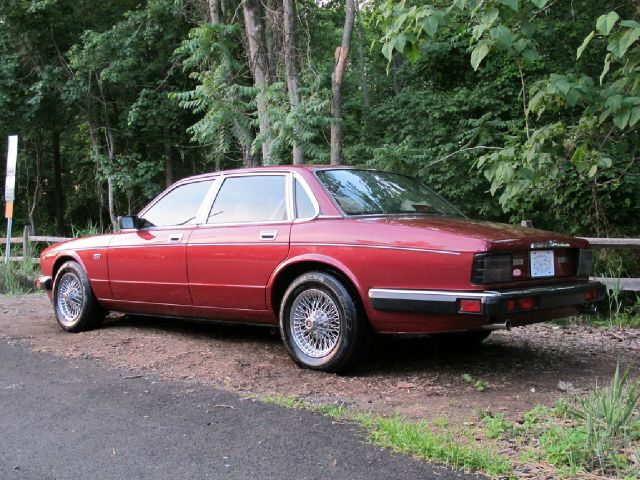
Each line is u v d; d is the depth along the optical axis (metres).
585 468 3.15
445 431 3.68
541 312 4.63
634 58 4.70
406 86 20.72
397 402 4.30
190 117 21.83
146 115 20.58
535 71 15.13
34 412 4.20
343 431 3.72
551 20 13.36
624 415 3.51
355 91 20.70
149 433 3.76
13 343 6.40
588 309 5.10
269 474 3.15
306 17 15.58
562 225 14.25
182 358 5.59
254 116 15.04
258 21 13.94
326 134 17.75
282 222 5.32
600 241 7.63
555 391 4.54
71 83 20.62
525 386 4.68
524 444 3.48
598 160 5.76
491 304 4.18
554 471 3.12
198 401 4.35
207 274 5.74
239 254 5.49
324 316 4.98
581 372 5.11
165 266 6.08
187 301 5.98
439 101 16.41
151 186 22.02
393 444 3.46
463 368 5.23
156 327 7.07
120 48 19.94
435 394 4.48
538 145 5.63
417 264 4.49
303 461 3.29
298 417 3.98
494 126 15.40
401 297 4.52
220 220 5.82
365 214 5.11
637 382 4.43
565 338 6.62
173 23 19.72
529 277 4.60
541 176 5.91
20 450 3.55
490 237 4.41
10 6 19.88
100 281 6.74
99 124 23.77
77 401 4.41
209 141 15.82
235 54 16.73
